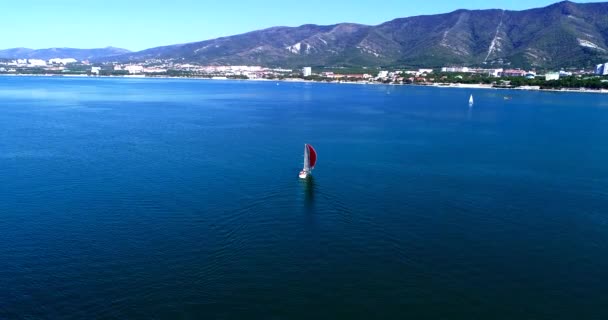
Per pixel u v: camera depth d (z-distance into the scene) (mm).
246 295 43000
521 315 41062
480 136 129875
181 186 74188
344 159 95688
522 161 96938
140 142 111125
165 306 41188
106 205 65062
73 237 54562
